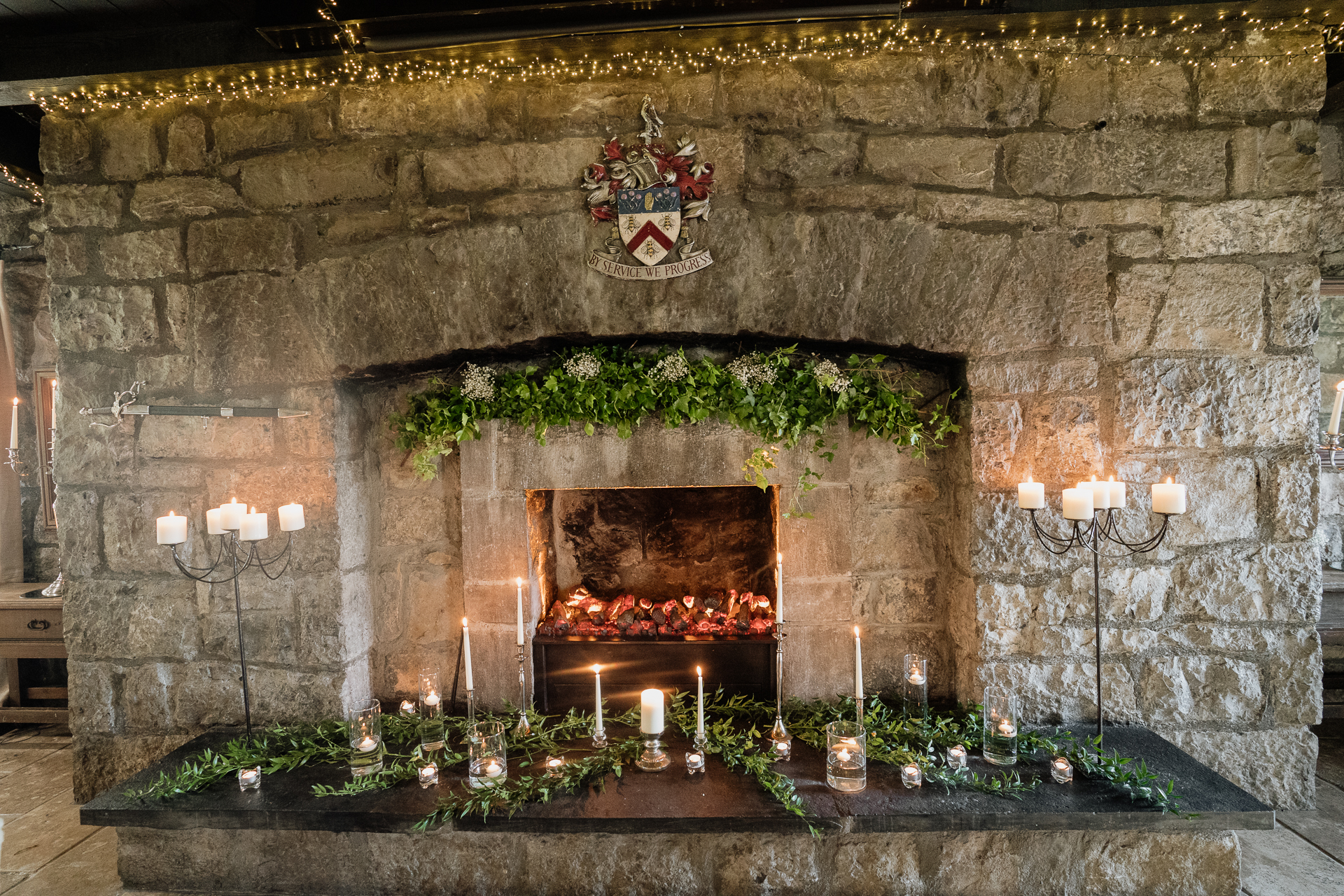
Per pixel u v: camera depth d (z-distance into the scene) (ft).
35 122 9.59
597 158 7.88
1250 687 7.92
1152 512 7.93
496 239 7.92
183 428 8.35
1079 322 7.84
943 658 8.82
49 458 12.33
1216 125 7.79
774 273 7.85
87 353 8.43
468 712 7.83
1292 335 7.80
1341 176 10.64
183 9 7.47
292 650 8.34
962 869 6.86
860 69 7.80
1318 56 7.70
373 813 6.51
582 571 10.21
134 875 7.26
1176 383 7.86
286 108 8.09
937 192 7.81
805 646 8.79
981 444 7.92
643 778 7.10
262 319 8.20
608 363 8.38
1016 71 7.77
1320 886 6.90
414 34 7.30
